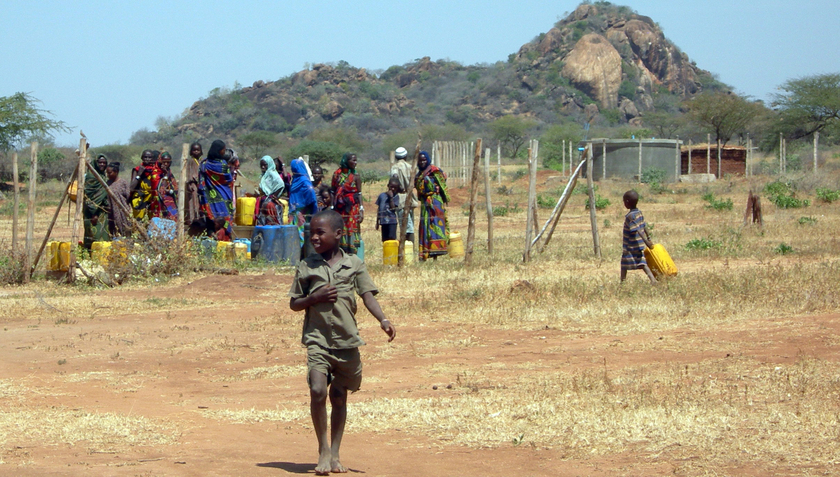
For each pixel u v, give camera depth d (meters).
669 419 12.30
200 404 15.33
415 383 16.34
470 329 21.62
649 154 102.06
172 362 19.17
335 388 10.92
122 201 32.75
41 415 13.87
